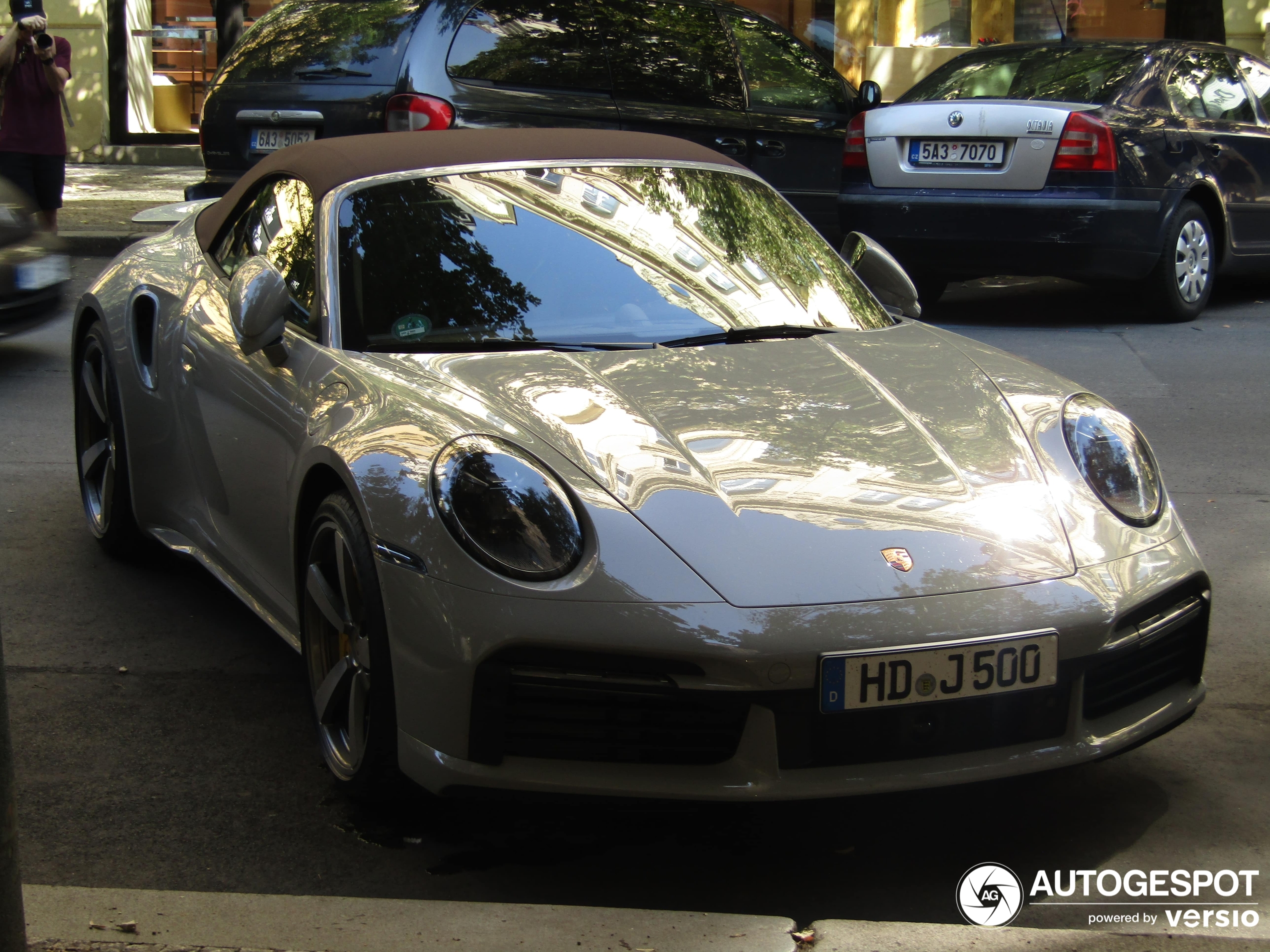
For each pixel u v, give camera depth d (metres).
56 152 9.93
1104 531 2.81
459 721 2.53
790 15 14.96
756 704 2.46
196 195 8.03
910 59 15.24
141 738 3.23
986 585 2.58
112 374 4.29
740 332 3.51
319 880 2.63
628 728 2.52
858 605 2.50
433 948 2.21
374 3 7.52
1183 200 8.34
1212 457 5.66
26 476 5.36
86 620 3.98
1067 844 2.79
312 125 7.49
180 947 2.20
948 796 2.58
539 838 2.79
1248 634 3.92
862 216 8.45
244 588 3.63
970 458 2.91
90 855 2.70
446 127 7.18
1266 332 8.20
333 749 2.95
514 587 2.49
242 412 3.46
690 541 2.55
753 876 2.66
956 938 2.28
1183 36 11.47
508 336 3.35
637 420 2.89
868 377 3.25
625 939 2.24
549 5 7.77
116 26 15.83
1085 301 9.39
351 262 3.44
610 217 3.76
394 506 2.65
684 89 8.34
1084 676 2.63
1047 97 8.33
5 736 1.75
